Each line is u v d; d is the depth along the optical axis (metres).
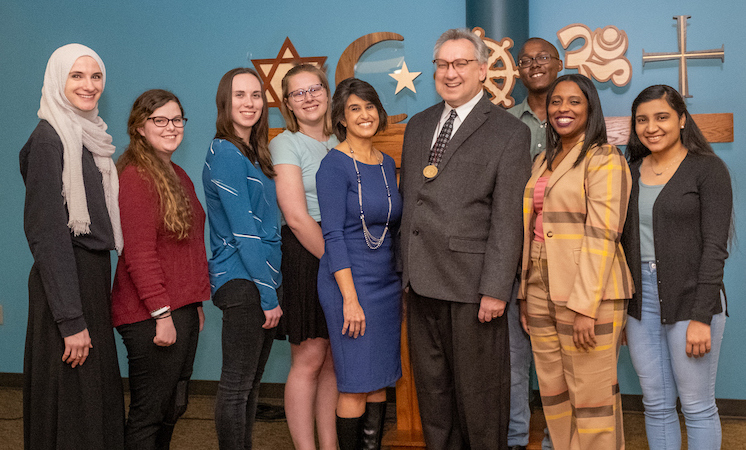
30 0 3.59
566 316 2.00
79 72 1.90
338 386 2.19
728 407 3.07
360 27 3.30
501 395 2.11
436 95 3.22
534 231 2.11
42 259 1.79
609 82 3.08
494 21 2.95
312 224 2.24
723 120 2.89
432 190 2.10
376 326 2.18
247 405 2.21
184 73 3.49
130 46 3.53
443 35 2.16
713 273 1.93
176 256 2.01
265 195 2.16
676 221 2.00
